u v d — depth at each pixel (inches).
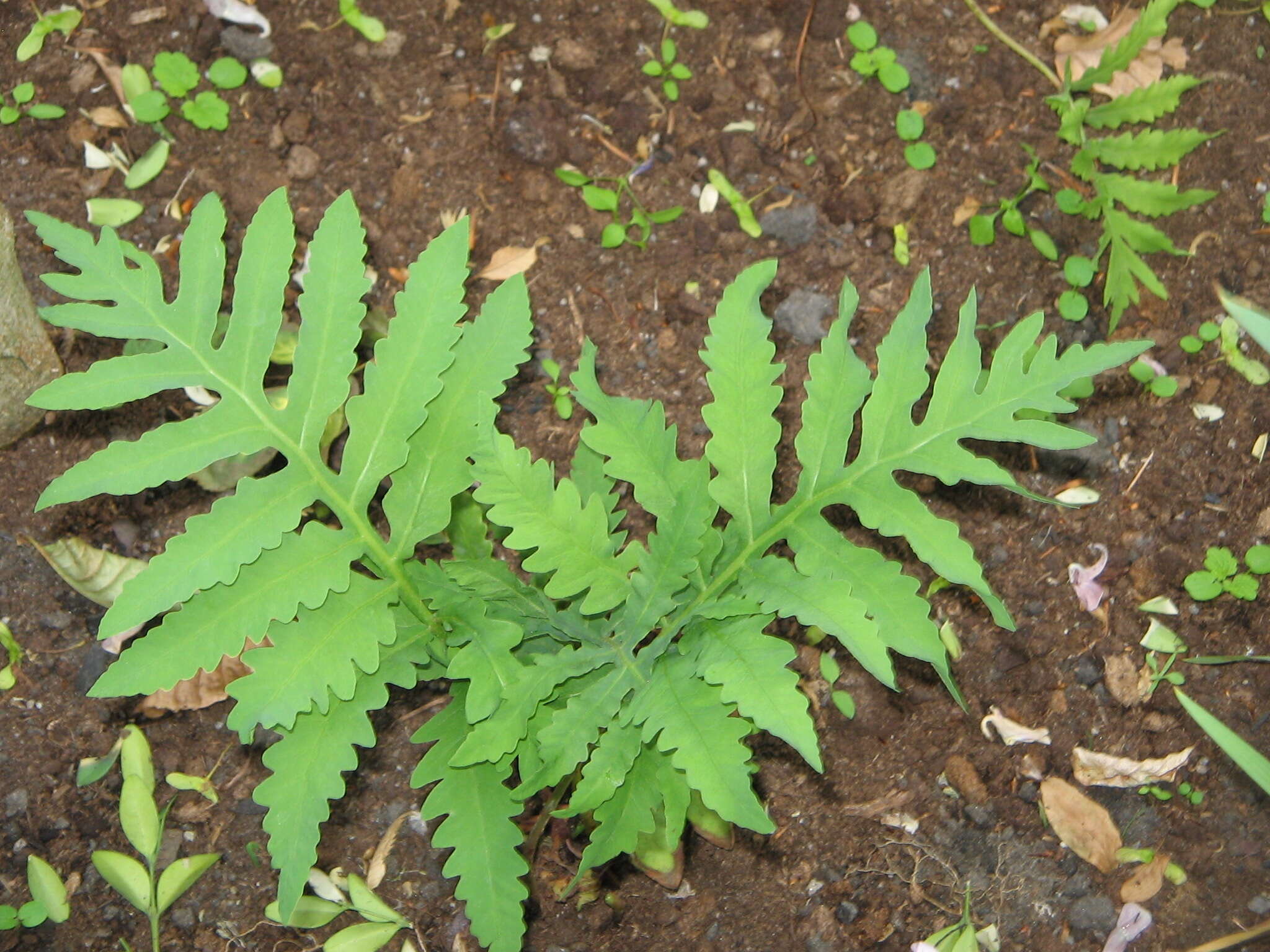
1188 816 23.5
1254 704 23.7
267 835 23.0
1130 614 24.2
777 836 23.4
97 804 23.1
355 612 19.2
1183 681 23.9
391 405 19.3
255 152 25.9
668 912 23.1
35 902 22.4
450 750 19.7
